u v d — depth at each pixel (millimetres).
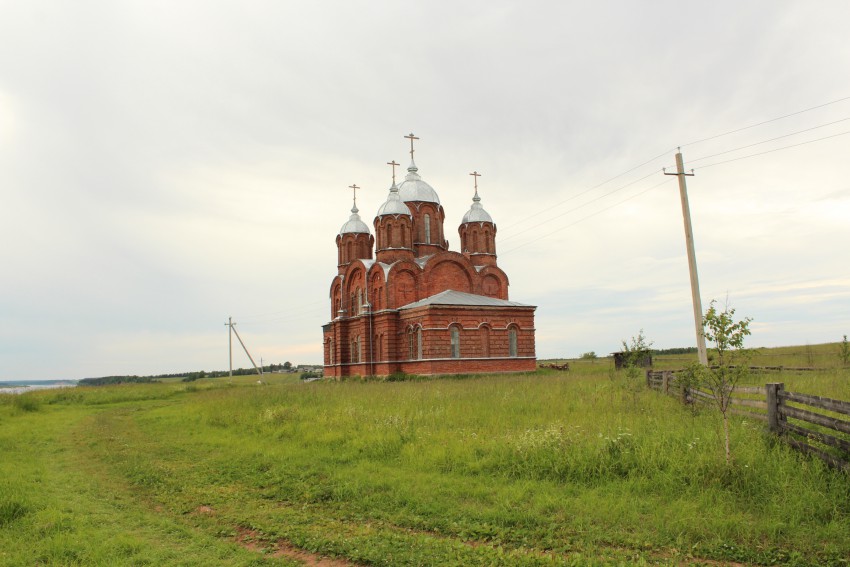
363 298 57000
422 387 29062
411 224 56000
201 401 33062
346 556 8219
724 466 10141
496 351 48188
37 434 22438
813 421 10461
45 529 9695
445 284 54531
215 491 12359
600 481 10977
